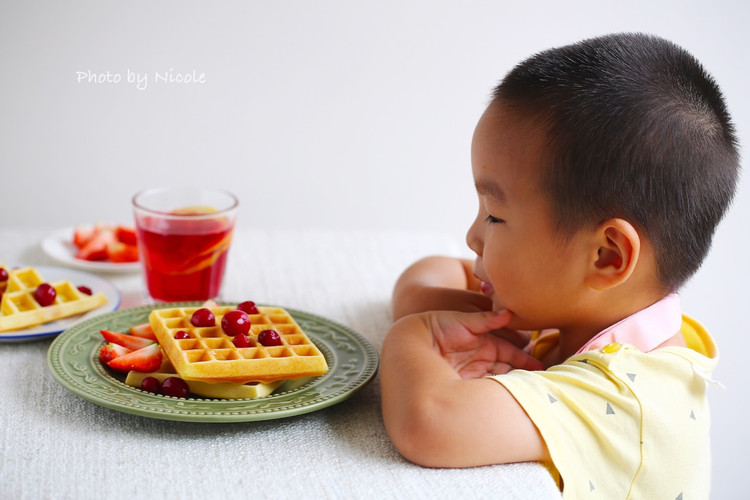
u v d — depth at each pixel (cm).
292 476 79
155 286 104
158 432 82
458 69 180
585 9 176
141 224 102
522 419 80
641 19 175
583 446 81
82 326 93
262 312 95
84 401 86
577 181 83
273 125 179
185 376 83
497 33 178
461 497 77
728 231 176
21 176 175
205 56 172
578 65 85
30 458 79
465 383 82
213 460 80
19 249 116
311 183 185
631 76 84
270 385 86
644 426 82
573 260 85
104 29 167
